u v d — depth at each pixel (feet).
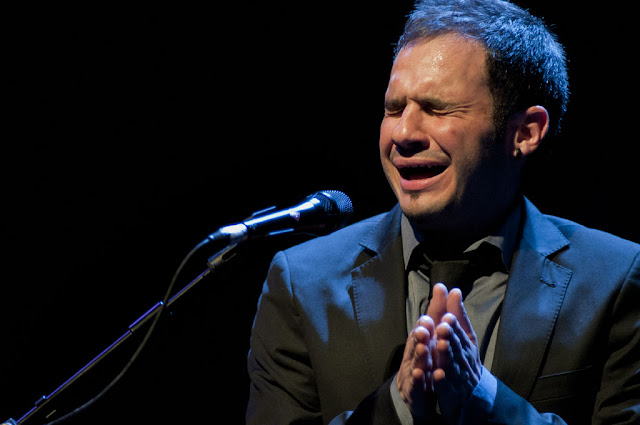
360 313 15.42
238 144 34.40
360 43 32.71
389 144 14.75
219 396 35.14
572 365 14.16
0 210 35.04
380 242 16.42
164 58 34.55
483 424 12.70
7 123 34.81
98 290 35.04
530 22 15.38
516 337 14.37
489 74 14.23
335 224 15.21
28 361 34.99
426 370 12.26
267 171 34.17
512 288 14.88
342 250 16.72
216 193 34.65
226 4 33.96
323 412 15.24
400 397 13.17
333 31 33.04
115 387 14.25
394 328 15.07
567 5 28.66
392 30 32.12
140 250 35.04
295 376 15.84
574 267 15.12
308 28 33.30
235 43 34.06
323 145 33.50
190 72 34.50
